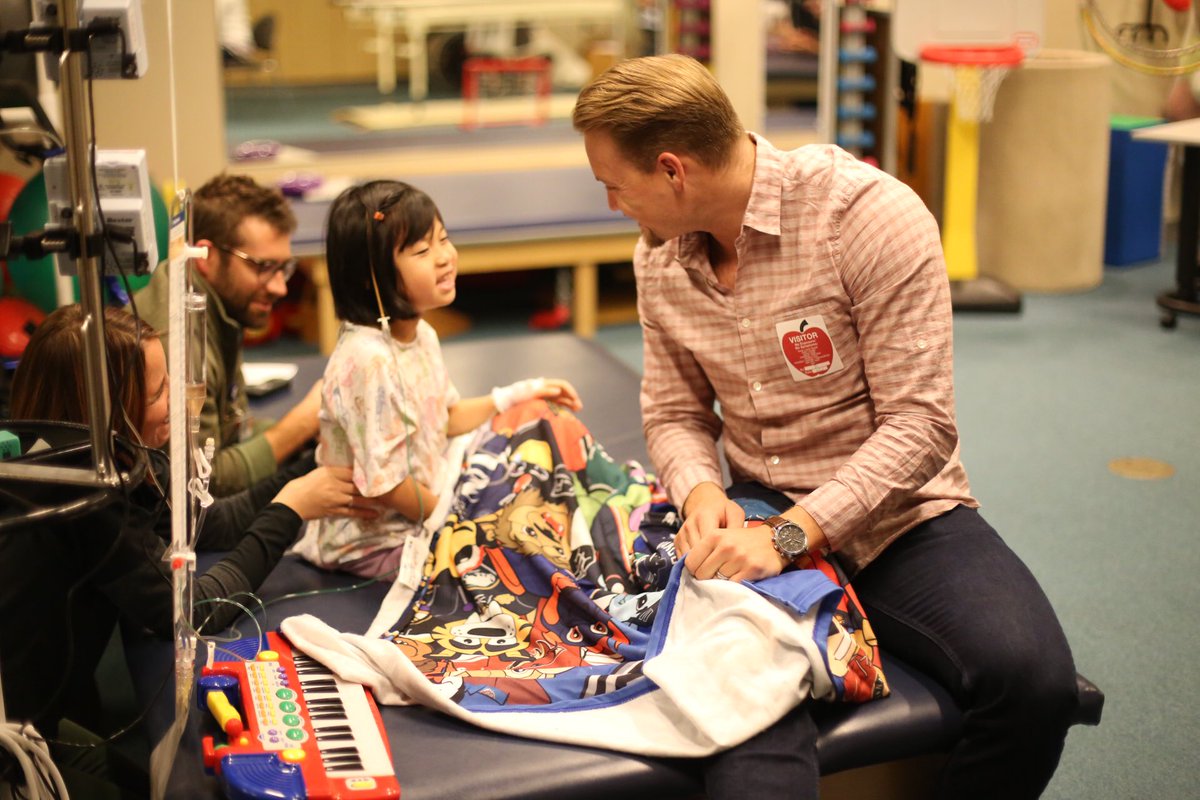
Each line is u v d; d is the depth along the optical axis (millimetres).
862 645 1701
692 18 5859
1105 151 4941
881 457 1750
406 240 2010
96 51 1470
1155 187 5312
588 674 1729
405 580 2006
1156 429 3635
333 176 5488
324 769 1506
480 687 1710
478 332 4676
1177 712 2256
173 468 1514
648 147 1713
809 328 1835
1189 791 2033
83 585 1856
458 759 1582
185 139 4391
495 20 8102
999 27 4488
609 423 2838
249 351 4402
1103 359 4258
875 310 1773
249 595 1934
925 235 1762
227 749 1528
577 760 1584
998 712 1649
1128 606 2635
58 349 1770
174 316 1499
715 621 1656
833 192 1783
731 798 1533
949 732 1688
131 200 1537
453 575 2014
